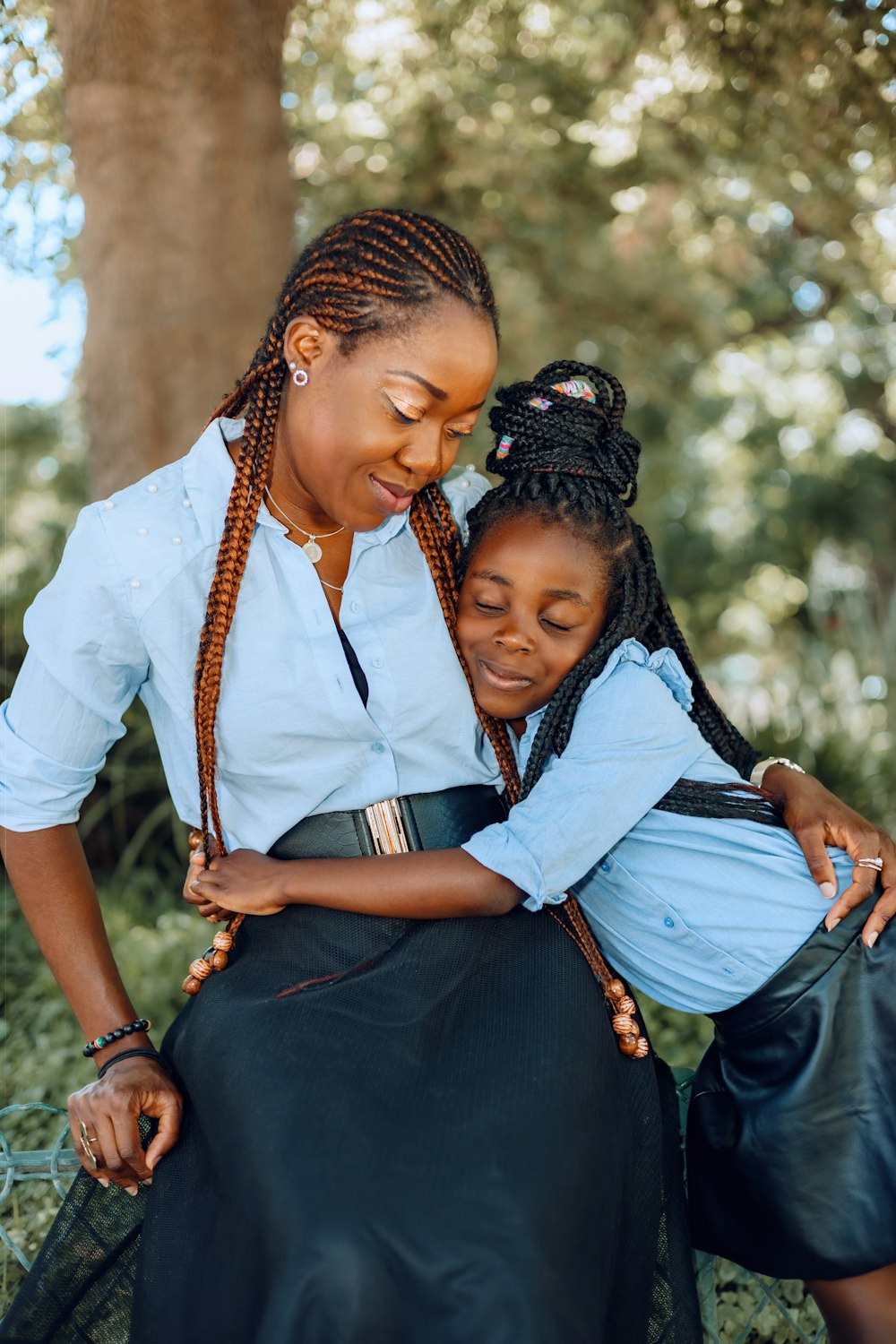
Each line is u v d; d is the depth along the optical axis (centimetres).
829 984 186
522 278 732
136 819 487
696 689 219
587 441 195
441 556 195
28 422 1145
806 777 210
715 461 1392
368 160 613
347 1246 145
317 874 179
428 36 493
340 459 171
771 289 996
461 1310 145
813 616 708
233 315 403
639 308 775
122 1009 185
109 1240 181
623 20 473
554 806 182
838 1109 184
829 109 409
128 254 397
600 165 641
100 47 383
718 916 191
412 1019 171
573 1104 163
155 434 405
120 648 179
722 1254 200
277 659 181
